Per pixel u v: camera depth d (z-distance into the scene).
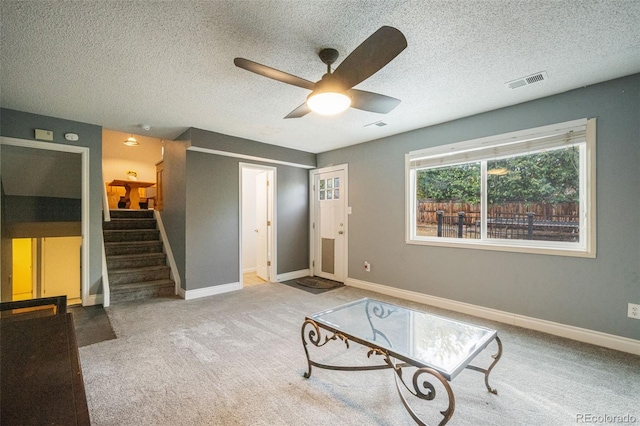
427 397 1.40
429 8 1.54
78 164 3.89
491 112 3.02
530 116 2.77
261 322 3.00
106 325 2.90
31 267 5.35
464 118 3.22
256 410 1.66
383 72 2.22
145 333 2.71
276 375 2.02
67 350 1.07
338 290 4.24
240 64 1.60
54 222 4.45
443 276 3.43
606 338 2.39
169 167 4.48
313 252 5.25
